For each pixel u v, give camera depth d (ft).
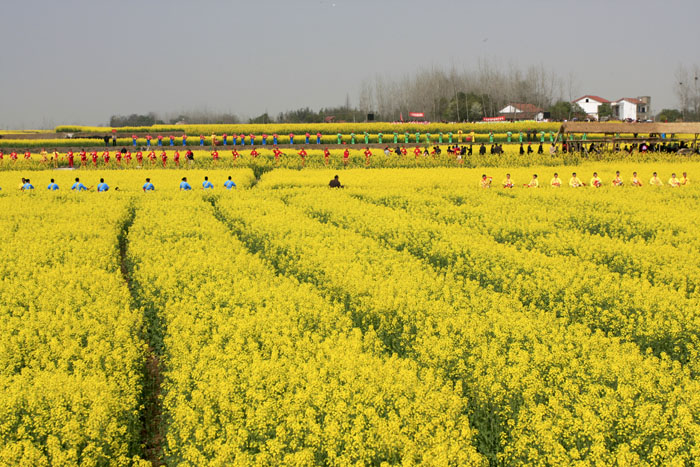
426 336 35.01
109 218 75.20
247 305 40.70
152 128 268.41
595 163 143.33
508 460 25.73
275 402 27.50
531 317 39.22
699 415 26.86
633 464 23.52
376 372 29.68
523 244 62.69
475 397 29.55
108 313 39.58
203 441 25.71
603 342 34.55
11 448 24.54
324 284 47.03
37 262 54.65
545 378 30.76
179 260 52.26
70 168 156.35
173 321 37.63
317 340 34.81
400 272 48.55
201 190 101.19
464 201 92.68
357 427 25.17
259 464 23.76
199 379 30.53
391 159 157.17
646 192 92.99
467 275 50.70
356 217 74.74
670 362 33.37
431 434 25.75
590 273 47.80
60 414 26.35
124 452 26.16
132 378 31.45
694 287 46.83
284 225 68.64
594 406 27.27
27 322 37.58
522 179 116.98
